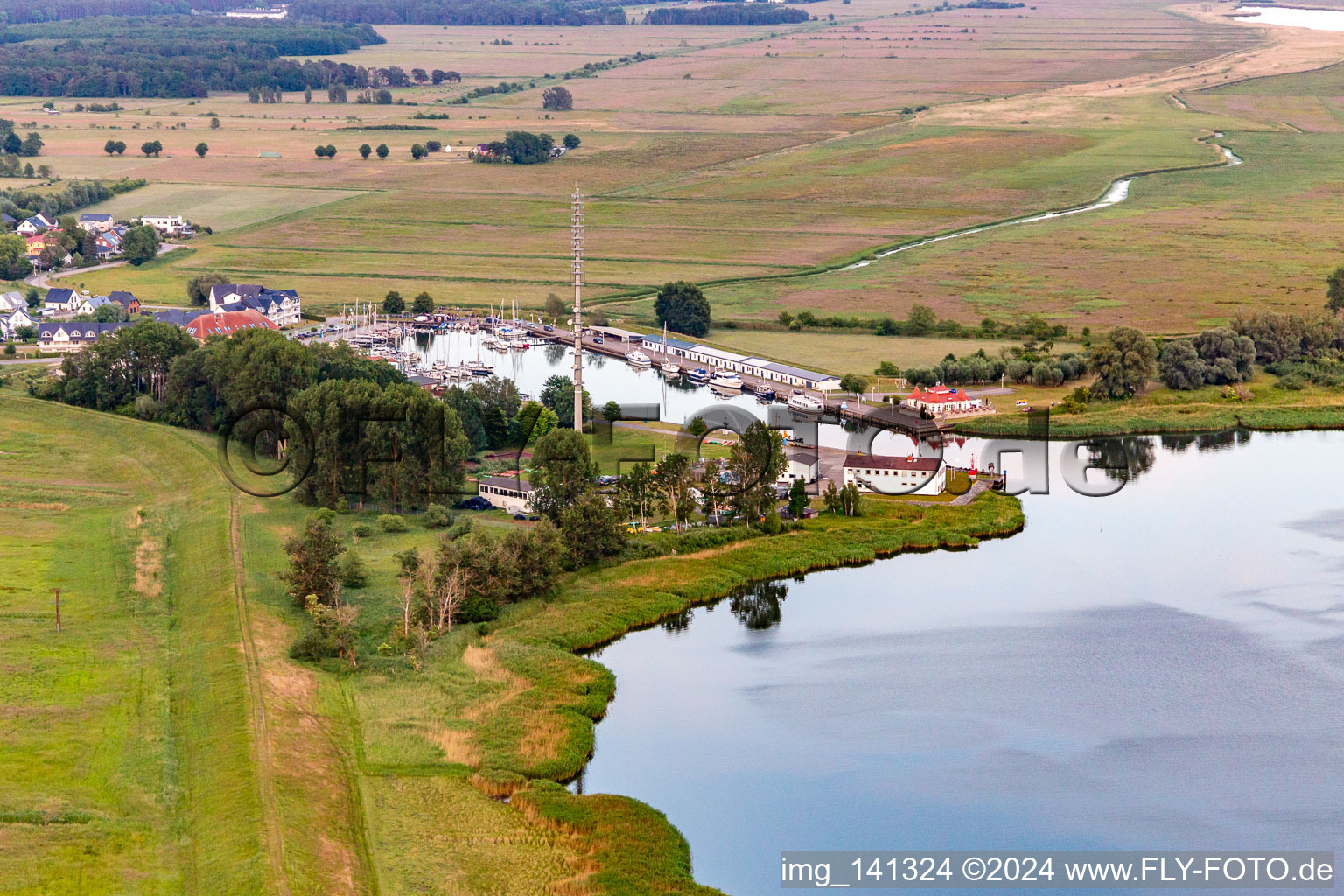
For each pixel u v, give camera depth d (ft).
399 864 517.14
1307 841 560.20
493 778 579.07
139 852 511.81
